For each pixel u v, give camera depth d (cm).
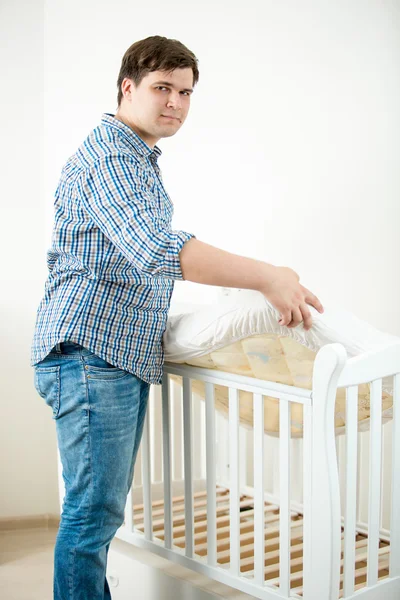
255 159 234
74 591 145
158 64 133
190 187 242
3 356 253
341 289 226
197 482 239
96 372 138
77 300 137
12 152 247
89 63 239
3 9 242
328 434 128
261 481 145
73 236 135
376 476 145
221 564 172
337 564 131
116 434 141
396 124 213
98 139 137
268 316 131
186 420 161
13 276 251
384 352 139
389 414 163
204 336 142
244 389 146
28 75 246
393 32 212
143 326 144
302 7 223
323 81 222
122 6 237
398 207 214
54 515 262
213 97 237
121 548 188
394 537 152
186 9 234
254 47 230
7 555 236
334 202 224
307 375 139
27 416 257
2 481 257
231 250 241
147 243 119
